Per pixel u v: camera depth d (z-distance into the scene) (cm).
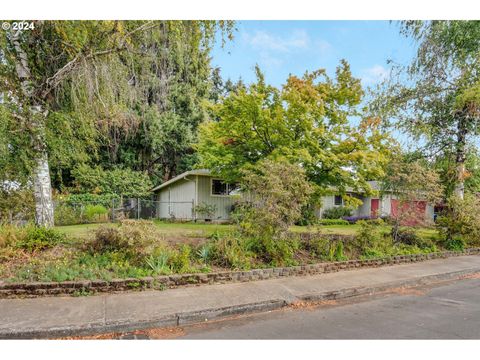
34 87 755
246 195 909
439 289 691
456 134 1285
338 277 721
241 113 914
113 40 788
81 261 611
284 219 754
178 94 2325
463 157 1272
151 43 937
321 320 468
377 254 911
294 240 831
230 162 977
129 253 641
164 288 575
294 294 577
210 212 1661
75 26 687
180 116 2372
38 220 768
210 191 1720
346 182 936
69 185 2109
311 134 895
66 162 852
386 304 560
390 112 1339
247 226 775
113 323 413
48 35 755
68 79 794
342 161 864
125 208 1847
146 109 2117
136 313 449
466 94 1112
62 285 518
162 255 643
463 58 1216
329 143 925
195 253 715
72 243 701
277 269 703
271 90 945
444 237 1180
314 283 659
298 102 841
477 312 516
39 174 768
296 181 749
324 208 2173
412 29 1261
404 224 1073
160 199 2208
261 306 514
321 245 860
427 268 871
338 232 1277
